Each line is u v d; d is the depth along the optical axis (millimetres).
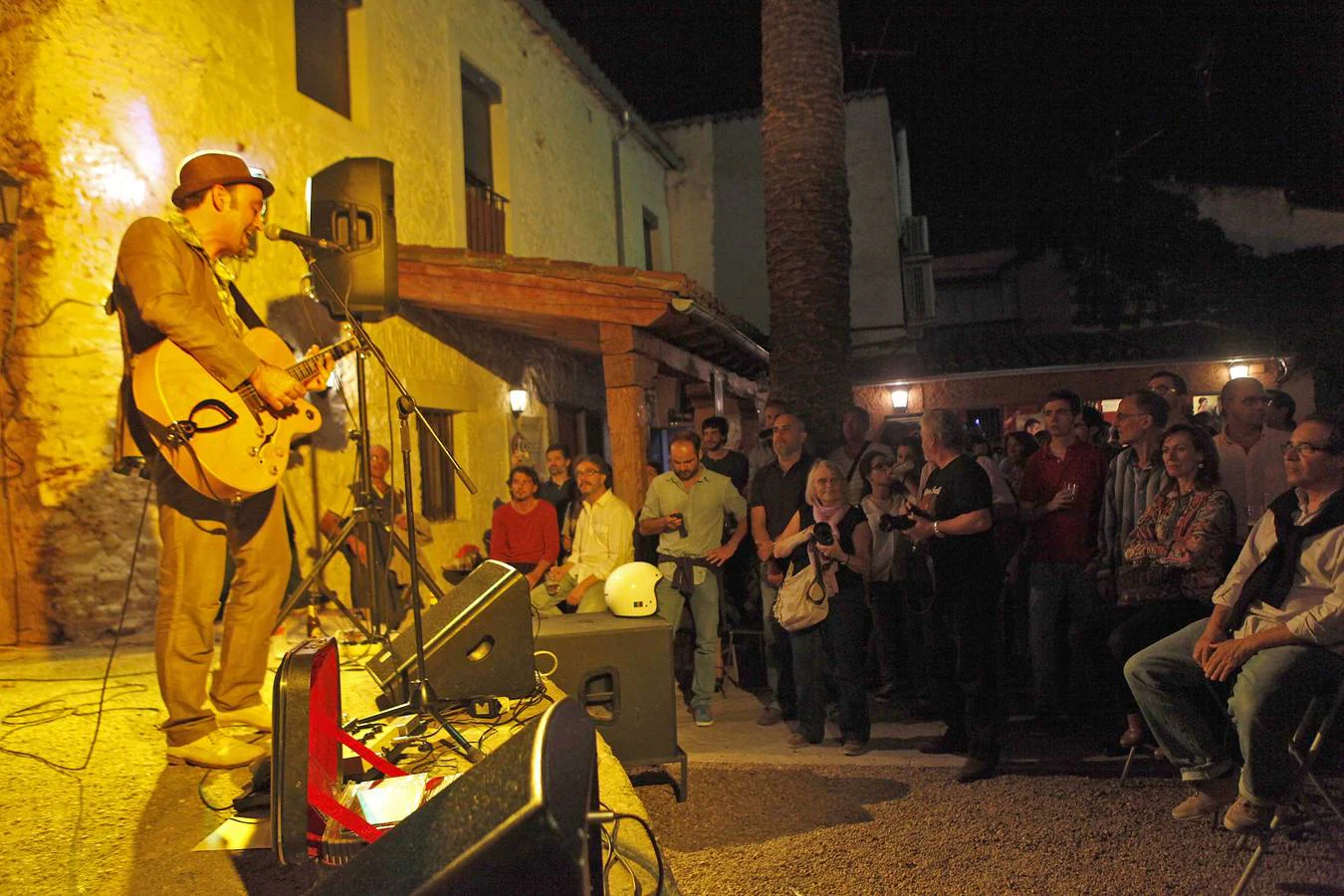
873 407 19000
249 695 3369
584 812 1310
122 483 5742
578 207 14312
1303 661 3496
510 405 10820
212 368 2938
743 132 19578
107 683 4277
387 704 3820
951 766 4961
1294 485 3855
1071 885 3477
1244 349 18422
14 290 5500
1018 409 18734
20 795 2852
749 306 19391
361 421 4609
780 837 4059
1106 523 5312
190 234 3203
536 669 4203
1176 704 3975
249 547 3297
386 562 5207
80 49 5738
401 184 9305
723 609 7148
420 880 1209
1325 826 3889
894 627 6676
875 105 19219
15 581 5406
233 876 2336
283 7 7621
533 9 12156
